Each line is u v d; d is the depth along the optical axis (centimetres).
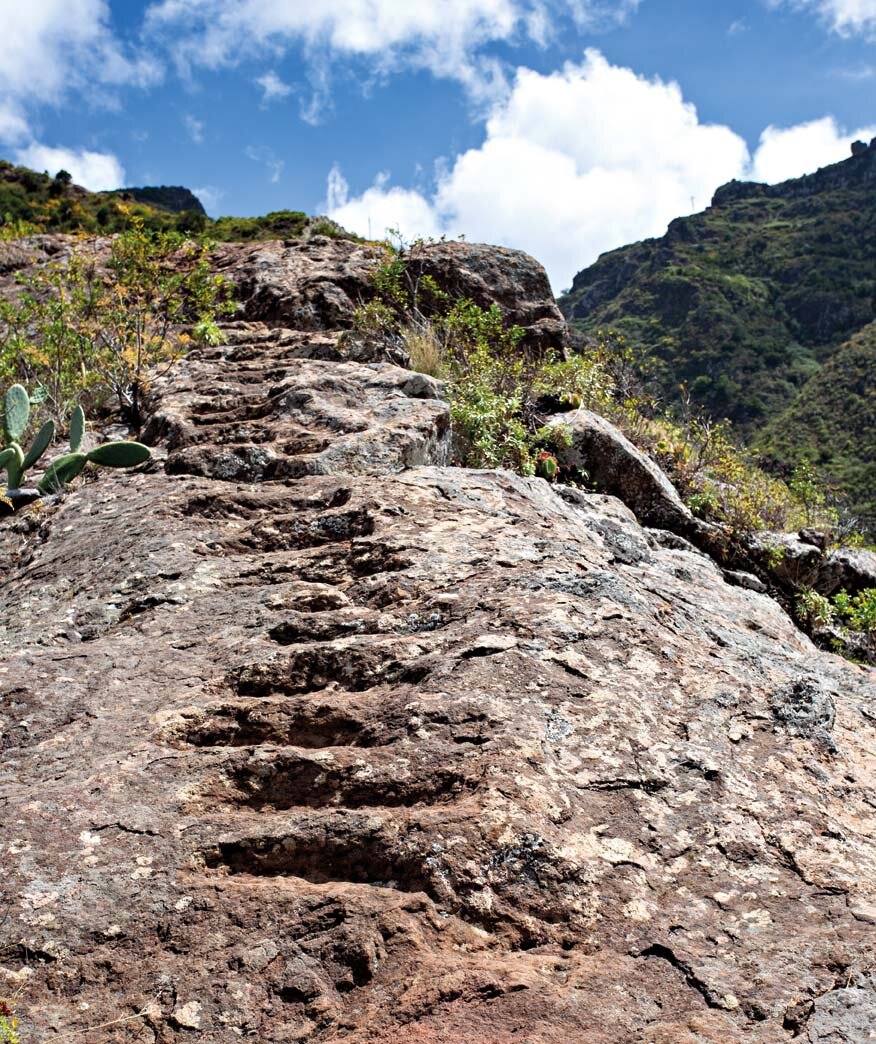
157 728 259
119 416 748
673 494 727
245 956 179
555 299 1063
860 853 213
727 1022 161
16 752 254
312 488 462
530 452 694
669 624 326
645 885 197
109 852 208
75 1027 166
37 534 486
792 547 727
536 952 180
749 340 8794
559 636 285
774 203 13812
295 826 212
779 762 247
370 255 1062
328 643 293
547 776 222
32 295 1003
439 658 273
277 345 827
